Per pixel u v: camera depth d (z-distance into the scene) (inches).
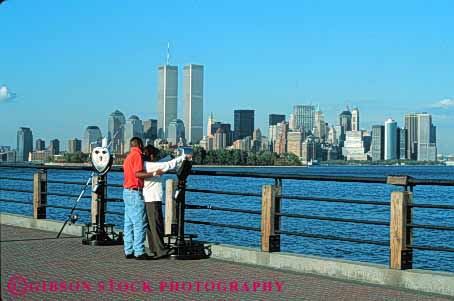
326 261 419.8
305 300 348.2
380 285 390.0
